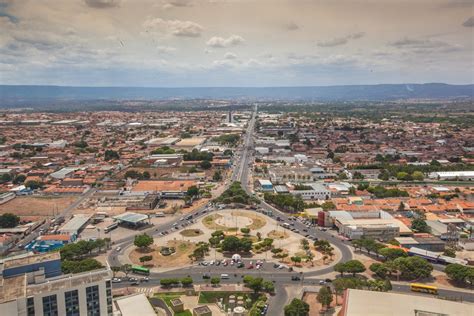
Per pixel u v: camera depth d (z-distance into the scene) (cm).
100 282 17500
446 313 18038
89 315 17362
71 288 16812
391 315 17875
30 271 17912
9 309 15488
